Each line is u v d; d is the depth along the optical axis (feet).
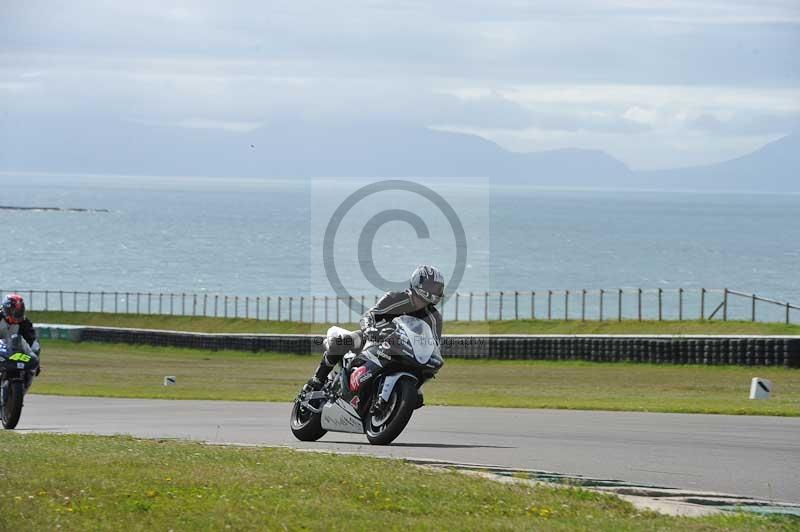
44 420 133.39
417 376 94.94
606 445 98.32
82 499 60.70
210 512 57.98
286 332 470.80
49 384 244.42
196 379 267.80
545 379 255.91
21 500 59.62
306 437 102.58
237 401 175.73
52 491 62.90
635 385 231.91
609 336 304.09
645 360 296.30
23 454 78.54
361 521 56.95
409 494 66.03
